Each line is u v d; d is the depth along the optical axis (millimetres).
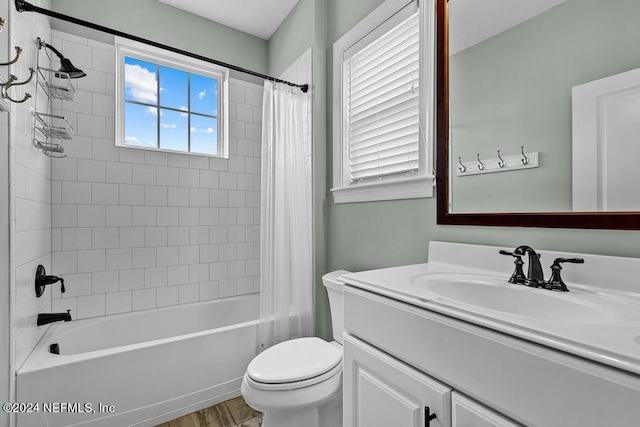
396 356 835
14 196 1225
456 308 688
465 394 664
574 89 922
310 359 1399
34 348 1528
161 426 1581
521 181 1050
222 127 2613
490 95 1135
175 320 2277
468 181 1212
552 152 971
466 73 1213
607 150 858
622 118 833
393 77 1610
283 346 1532
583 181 904
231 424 1611
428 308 739
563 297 817
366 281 973
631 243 832
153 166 2268
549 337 536
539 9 1004
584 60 902
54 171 1918
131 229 2180
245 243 2656
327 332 2105
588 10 895
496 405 599
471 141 1197
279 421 1308
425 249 1423
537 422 537
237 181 2621
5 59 1153
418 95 1462
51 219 1908
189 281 2400
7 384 1193
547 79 981
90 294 2031
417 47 1470
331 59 2084
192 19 2436
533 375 544
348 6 1942
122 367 1509
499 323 605
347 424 1007
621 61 834
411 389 780
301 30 2238
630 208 818
